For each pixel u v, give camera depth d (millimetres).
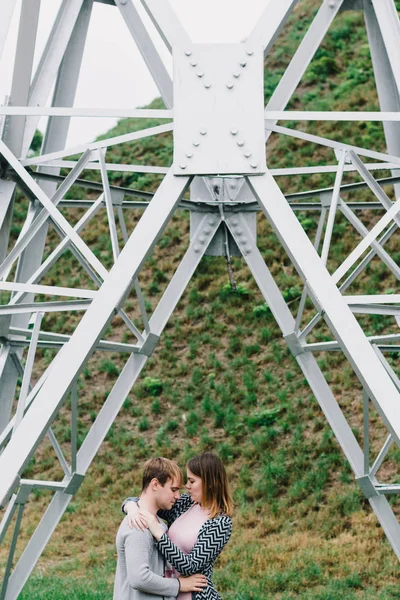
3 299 23062
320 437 16109
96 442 8961
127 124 28484
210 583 5254
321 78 26438
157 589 4980
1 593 8648
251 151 6109
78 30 8859
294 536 13875
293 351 9703
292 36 30016
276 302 9859
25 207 24891
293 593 12281
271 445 16250
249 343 18969
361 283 19422
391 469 15086
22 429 5559
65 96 8969
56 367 5688
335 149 7598
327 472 15250
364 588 12297
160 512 5695
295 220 5953
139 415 18172
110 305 5828
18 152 7543
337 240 20656
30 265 8969
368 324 18688
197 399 18078
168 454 16891
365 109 24344
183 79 6215
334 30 28453
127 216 23844
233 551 13570
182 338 19688
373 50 8984
